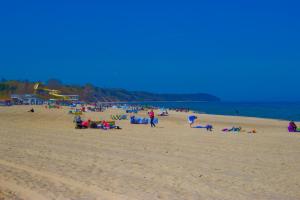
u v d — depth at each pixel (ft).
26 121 134.82
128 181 36.68
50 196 30.45
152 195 31.55
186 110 283.59
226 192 33.47
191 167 44.98
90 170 41.91
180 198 30.94
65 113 194.29
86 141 70.90
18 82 640.99
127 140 73.36
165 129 106.63
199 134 88.89
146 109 274.77
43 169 41.91
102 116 178.81
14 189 32.58
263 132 104.42
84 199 29.73
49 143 66.85
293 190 34.94
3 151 55.52
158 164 46.57
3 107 257.75
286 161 50.47
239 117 199.21
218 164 47.44
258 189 34.99
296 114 284.00
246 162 49.32
